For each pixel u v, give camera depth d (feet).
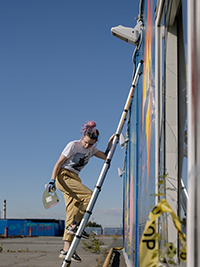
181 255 4.57
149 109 10.28
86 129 15.87
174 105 8.04
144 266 4.99
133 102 17.95
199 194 3.69
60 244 62.49
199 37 4.09
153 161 9.01
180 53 8.18
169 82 8.14
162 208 4.96
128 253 22.24
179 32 8.21
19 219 168.04
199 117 3.88
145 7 13.03
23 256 31.04
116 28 16.37
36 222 167.53
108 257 23.02
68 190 15.80
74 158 15.98
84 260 26.30
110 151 15.60
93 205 14.82
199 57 4.01
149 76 10.61
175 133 7.95
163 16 8.53
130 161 21.12
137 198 14.47
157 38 8.96
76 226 15.33
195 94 4.01
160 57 8.84
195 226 3.73
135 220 14.78
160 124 8.41
